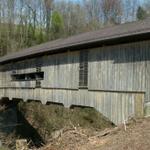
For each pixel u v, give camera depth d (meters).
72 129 15.72
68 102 19.97
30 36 61.56
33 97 24.00
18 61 26.33
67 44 18.86
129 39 15.59
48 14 66.12
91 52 18.14
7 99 30.02
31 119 31.98
